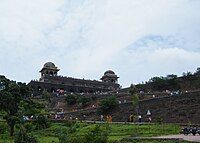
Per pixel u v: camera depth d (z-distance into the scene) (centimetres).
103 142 5194
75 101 13488
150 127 7606
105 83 17825
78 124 8600
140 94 12338
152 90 13725
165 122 9381
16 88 7869
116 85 17988
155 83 13812
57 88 16712
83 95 14075
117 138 6181
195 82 13150
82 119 10644
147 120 9775
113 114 10656
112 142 5616
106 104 10900
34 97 14275
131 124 8325
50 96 14525
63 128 7912
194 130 6425
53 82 16762
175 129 7250
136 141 5650
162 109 10069
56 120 9344
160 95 11706
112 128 7644
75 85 17088
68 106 13412
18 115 7869
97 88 17325
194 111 9494
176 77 13725
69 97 13600
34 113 8719
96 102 12950
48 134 7456
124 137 6162
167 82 13612
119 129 7506
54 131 7725
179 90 12900
